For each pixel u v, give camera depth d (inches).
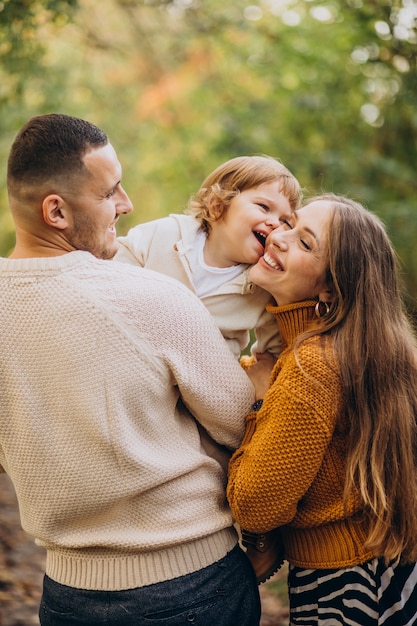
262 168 83.2
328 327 72.3
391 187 225.0
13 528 166.7
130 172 291.6
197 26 263.9
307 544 74.2
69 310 63.4
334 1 217.5
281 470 67.7
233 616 68.9
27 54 195.0
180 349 66.1
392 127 225.6
